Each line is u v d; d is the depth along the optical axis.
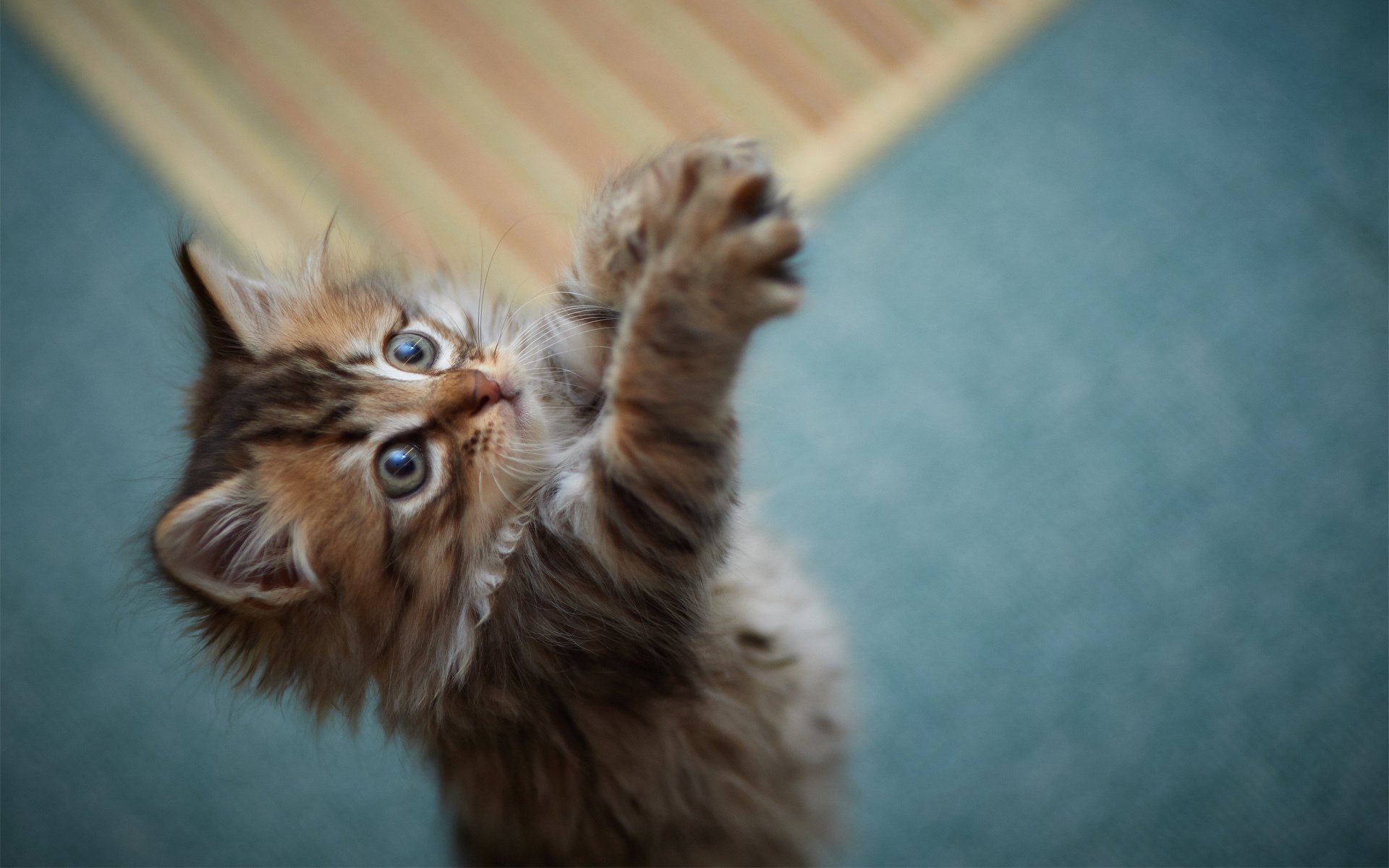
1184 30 0.88
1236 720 0.81
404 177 0.88
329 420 0.65
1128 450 0.84
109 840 0.83
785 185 0.62
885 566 0.84
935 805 0.81
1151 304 0.85
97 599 0.86
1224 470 0.83
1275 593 0.82
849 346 0.86
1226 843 0.80
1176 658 0.82
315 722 0.67
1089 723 0.82
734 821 0.70
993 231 0.86
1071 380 0.85
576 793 0.67
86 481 0.87
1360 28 0.87
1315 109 0.86
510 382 0.67
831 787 0.75
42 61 0.91
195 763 0.84
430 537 0.65
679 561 0.62
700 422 0.60
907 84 0.87
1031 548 0.83
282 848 0.83
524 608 0.65
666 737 0.67
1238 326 0.84
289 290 0.70
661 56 0.88
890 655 0.83
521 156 0.87
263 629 0.63
